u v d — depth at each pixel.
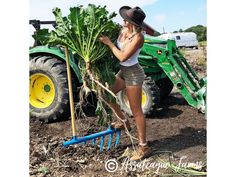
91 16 4.71
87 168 4.75
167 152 5.12
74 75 6.16
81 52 4.82
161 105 6.83
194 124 5.95
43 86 6.28
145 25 6.61
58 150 5.14
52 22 6.21
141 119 4.96
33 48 6.32
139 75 4.89
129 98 4.95
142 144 5.00
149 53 6.20
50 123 6.15
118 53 4.70
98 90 4.92
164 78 6.97
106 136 5.67
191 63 9.06
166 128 5.86
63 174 4.59
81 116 6.27
